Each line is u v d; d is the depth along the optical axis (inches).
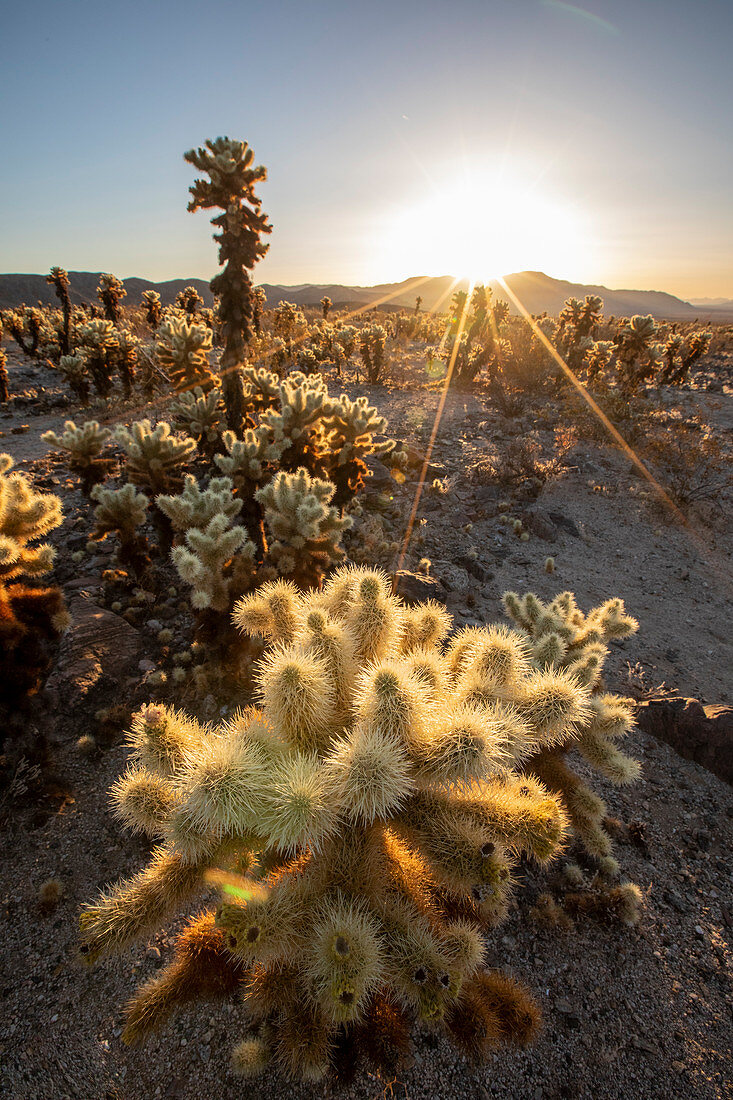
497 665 20.7
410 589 61.9
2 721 40.8
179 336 111.5
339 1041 22.4
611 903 33.0
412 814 19.4
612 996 29.6
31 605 47.7
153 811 19.2
